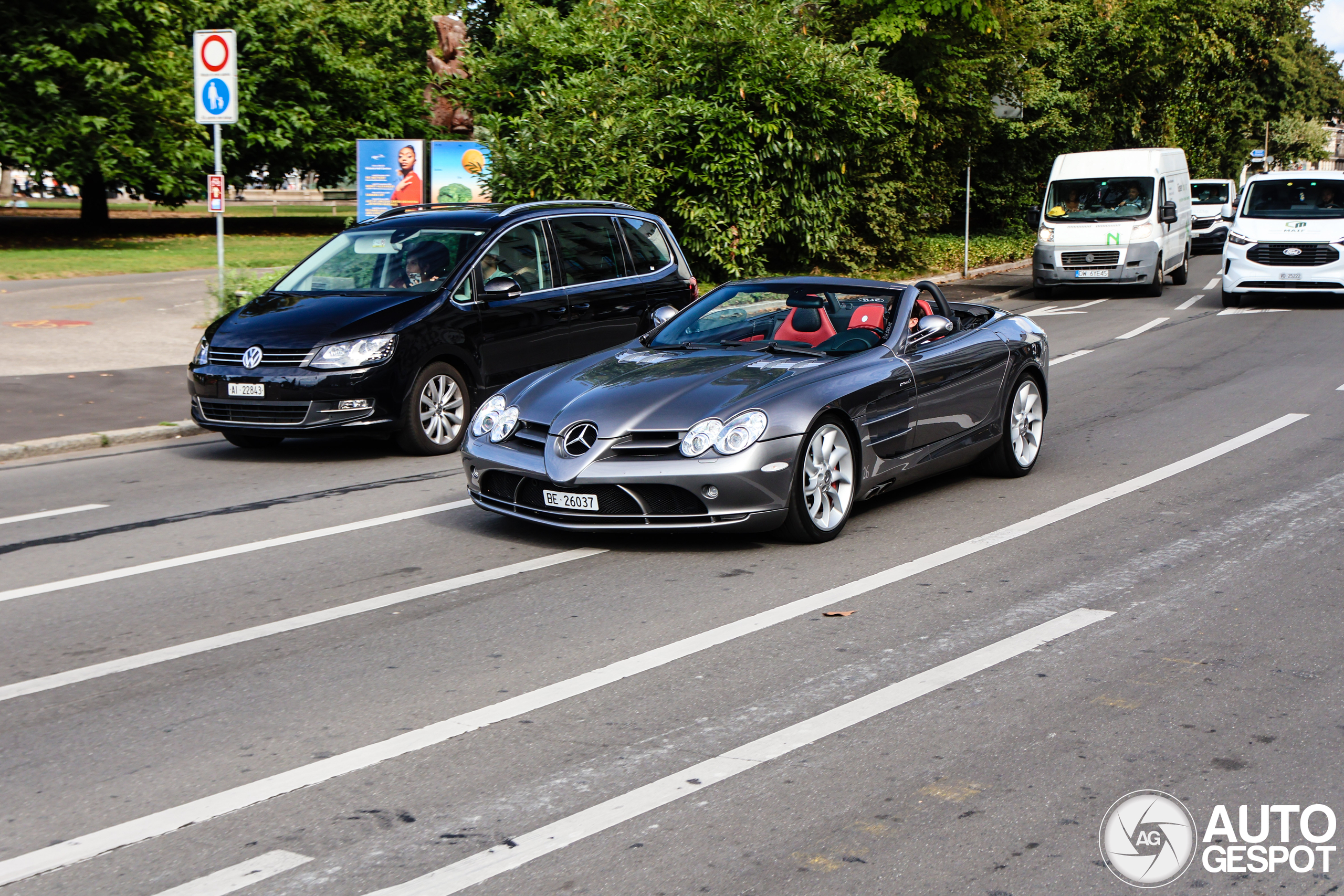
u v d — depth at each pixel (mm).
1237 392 12117
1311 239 20281
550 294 10648
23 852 3438
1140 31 38906
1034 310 21562
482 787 3811
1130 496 7871
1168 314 20188
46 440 9992
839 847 3406
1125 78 39750
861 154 24156
